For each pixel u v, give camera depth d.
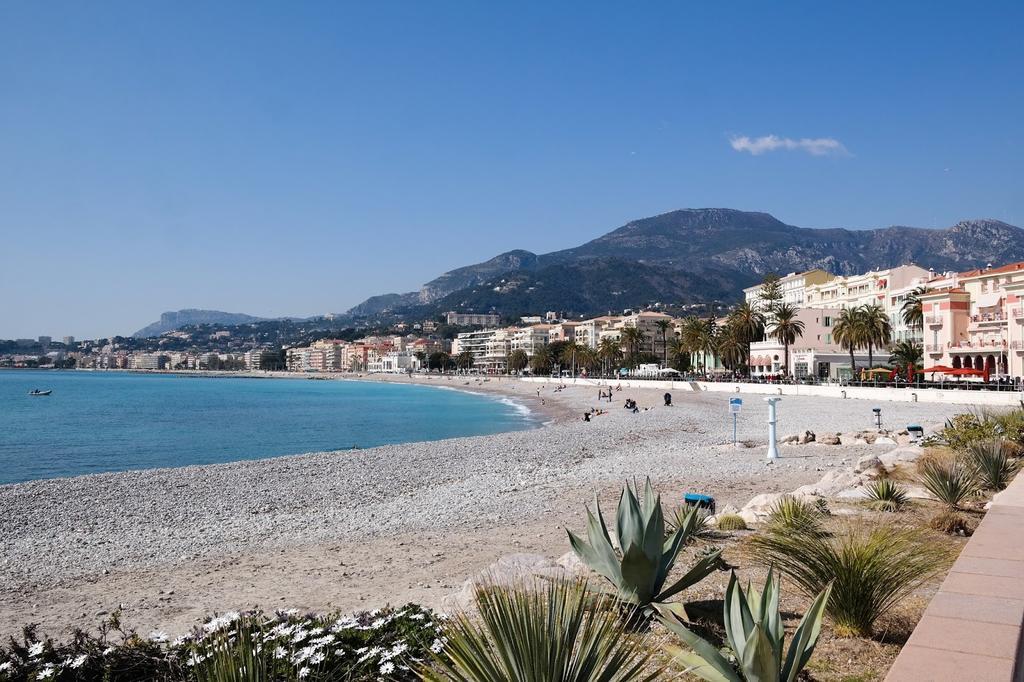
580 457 34.50
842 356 98.56
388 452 37.91
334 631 6.50
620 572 7.29
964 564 7.15
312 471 30.98
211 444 50.78
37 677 5.96
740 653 4.91
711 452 32.25
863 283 111.00
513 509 20.48
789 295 138.38
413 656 5.95
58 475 36.31
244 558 16.22
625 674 4.28
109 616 12.20
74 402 106.38
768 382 89.88
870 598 6.60
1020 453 19.11
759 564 9.20
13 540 18.84
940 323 74.56
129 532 19.59
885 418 45.81
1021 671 4.99
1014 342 61.97
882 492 13.58
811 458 27.92
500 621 3.99
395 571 14.02
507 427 65.56
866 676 5.68
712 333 122.50
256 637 5.92
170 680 5.73
